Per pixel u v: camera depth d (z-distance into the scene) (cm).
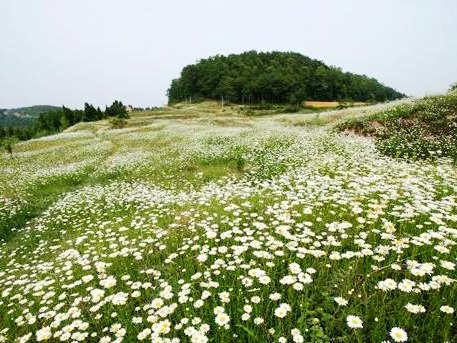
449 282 400
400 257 527
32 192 1823
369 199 756
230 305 475
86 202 1416
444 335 367
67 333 450
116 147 3247
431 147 1590
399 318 405
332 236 573
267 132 2775
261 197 953
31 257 895
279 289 503
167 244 741
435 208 621
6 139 4772
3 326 570
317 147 1817
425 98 2588
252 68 13512
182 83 14725
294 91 11588
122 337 451
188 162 2038
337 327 414
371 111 2747
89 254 805
